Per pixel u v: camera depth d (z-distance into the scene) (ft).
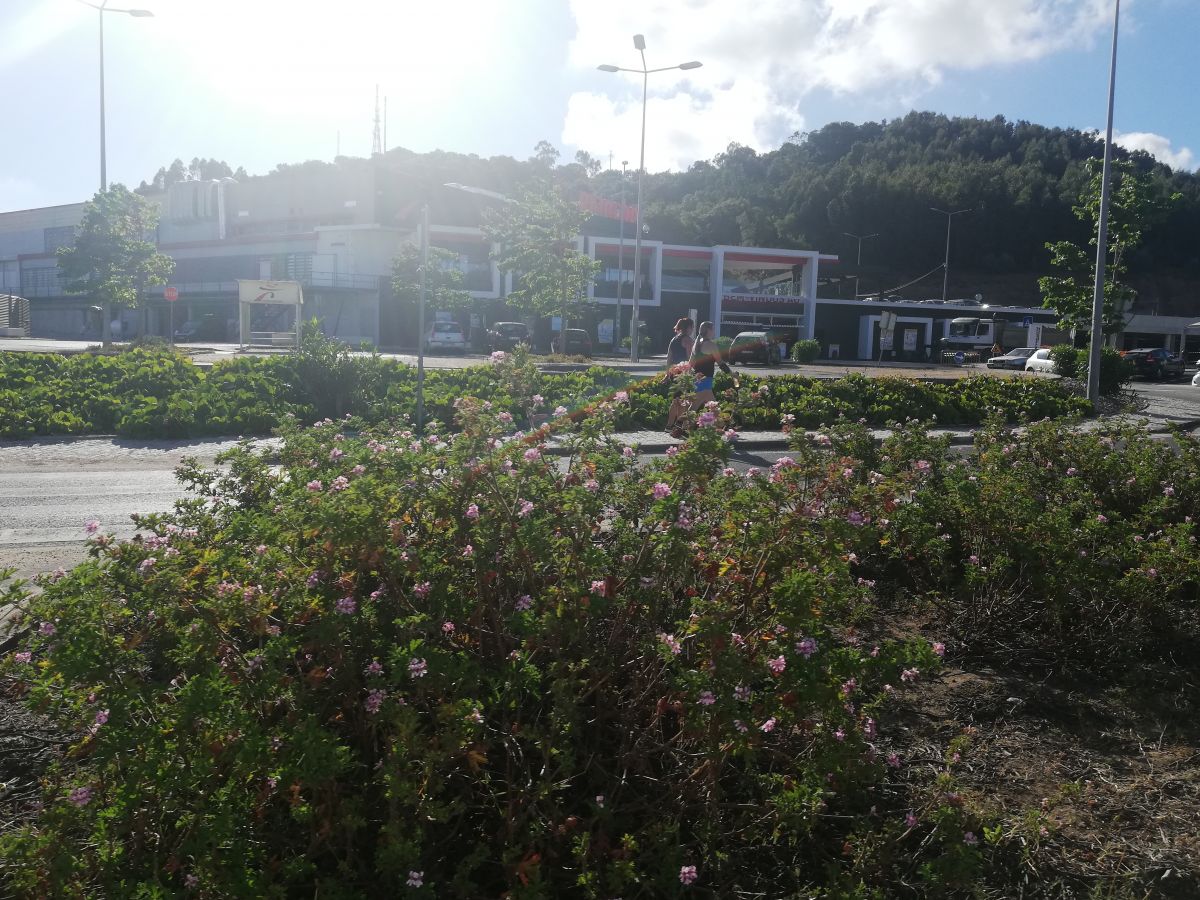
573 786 10.13
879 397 60.54
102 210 128.36
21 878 8.59
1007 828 11.00
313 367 54.39
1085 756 12.94
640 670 10.66
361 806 9.06
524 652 10.33
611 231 218.18
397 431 15.96
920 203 409.49
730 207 394.73
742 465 37.83
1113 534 17.79
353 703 9.75
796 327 216.95
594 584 10.52
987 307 219.61
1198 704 14.61
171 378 53.26
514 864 8.61
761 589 10.65
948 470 21.16
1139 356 143.33
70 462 39.58
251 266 221.87
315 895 8.49
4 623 14.74
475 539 11.05
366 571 10.98
